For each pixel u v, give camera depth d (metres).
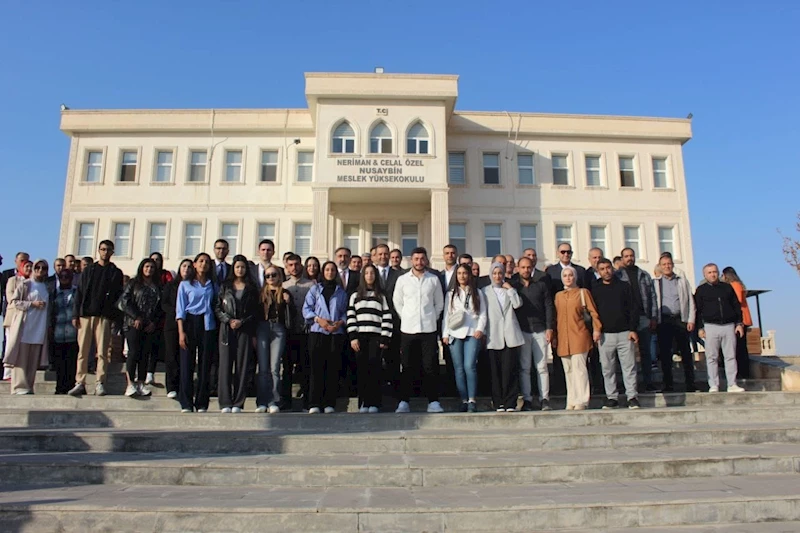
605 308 8.98
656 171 28.77
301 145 27.36
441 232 24.39
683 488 5.22
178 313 8.31
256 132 27.50
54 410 7.80
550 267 10.41
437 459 5.93
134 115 27.30
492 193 27.53
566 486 5.36
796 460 5.95
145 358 9.07
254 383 9.41
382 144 25.19
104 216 26.75
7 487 5.27
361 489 5.27
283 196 26.97
